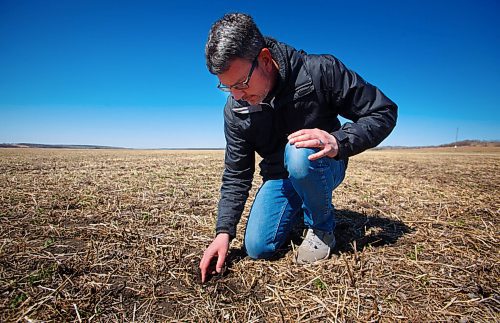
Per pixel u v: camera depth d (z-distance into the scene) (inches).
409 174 303.1
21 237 102.7
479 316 63.2
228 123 89.4
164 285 76.9
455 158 712.4
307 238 89.7
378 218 126.8
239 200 88.4
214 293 74.0
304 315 66.0
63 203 147.3
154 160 494.6
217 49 65.8
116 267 84.4
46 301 68.1
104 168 327.6
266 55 72.2
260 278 80.5
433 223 120.4
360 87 79.6
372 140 75.4
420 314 64.4
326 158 81.5
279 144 93.4
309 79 80.0
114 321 63.3
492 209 142.4
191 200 161.5
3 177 235.8
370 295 71.2
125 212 135.3
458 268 82.1
